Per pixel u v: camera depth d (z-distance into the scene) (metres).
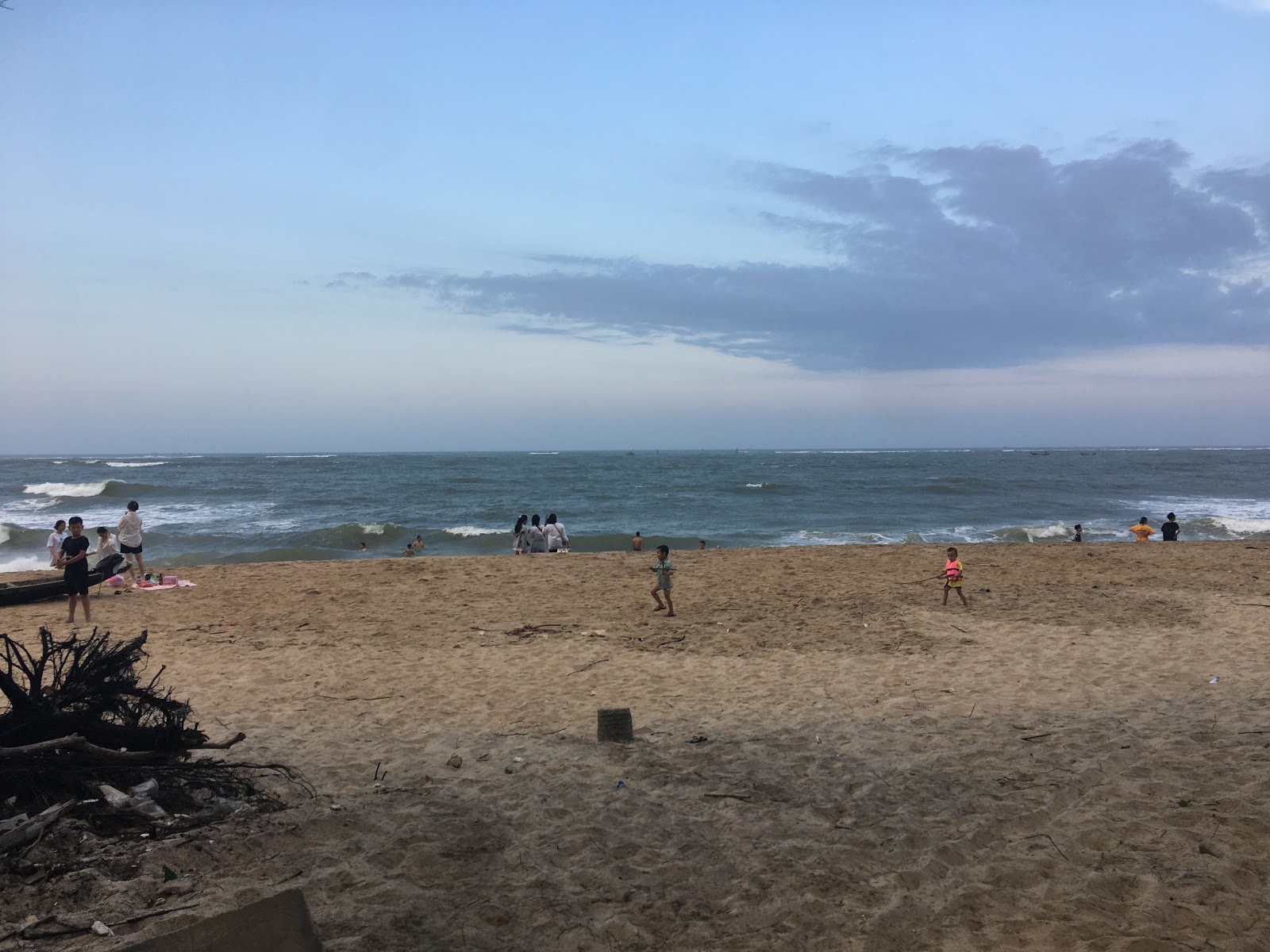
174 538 28.47
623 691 8.37
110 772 5.06
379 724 7.31
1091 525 33.44
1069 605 12.64
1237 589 13.88
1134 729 6.68
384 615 12.55
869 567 17.08
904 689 8.21
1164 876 4.20
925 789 5.54
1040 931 3.74
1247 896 3.94
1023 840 4.72
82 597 12.26
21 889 4.00
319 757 6.37
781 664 9.37
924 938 3.76
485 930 3.87
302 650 10.29
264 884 4.21
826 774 5.88
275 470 86.44
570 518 38.25
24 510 38.97
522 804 5.38
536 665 9.49
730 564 17.75
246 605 13.47
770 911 4.03
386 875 4.38
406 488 56.38
